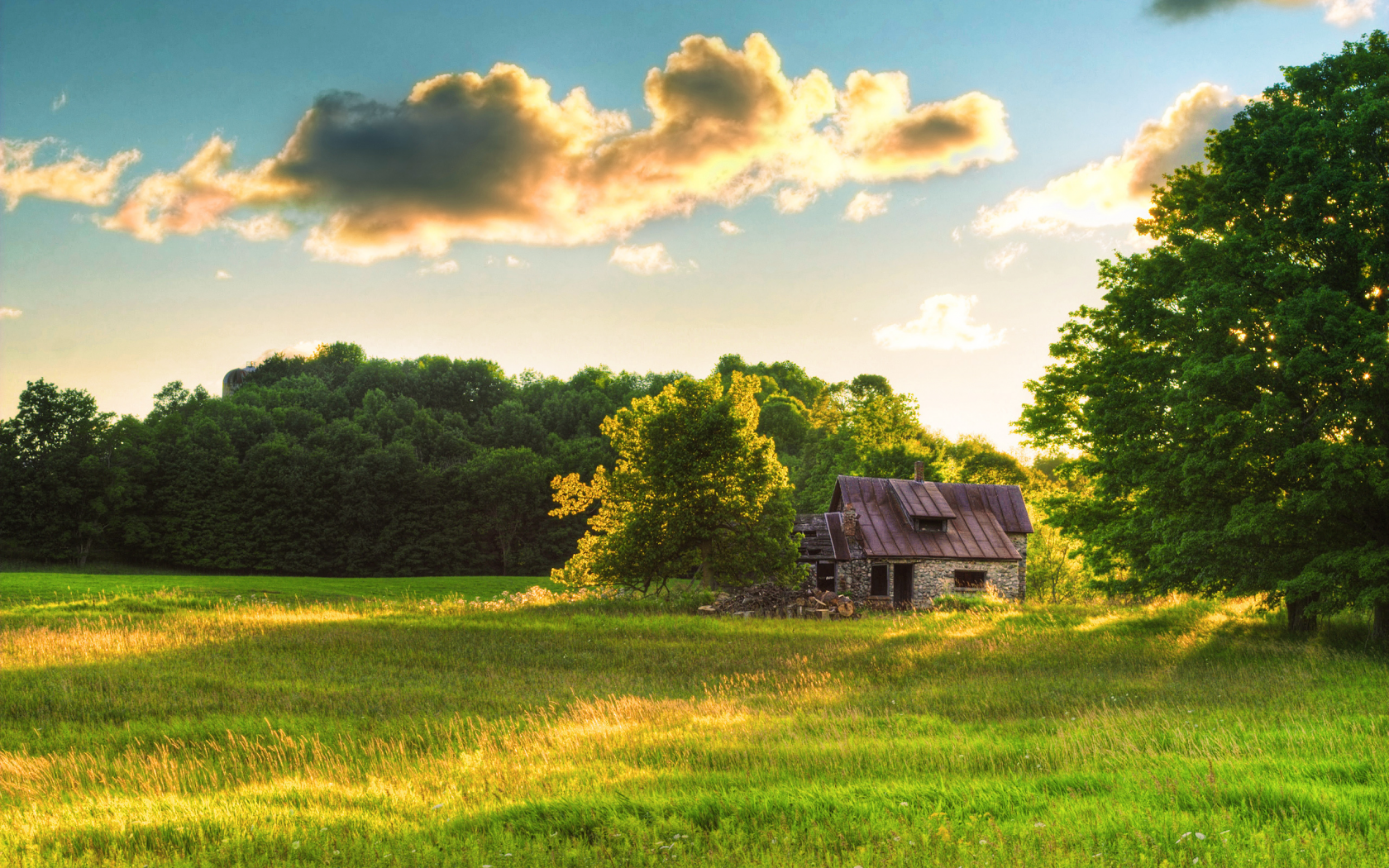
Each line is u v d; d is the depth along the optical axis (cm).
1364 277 2223
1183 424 2258
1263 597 2792
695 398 4250
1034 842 723
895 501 5053
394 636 2677
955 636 2766
